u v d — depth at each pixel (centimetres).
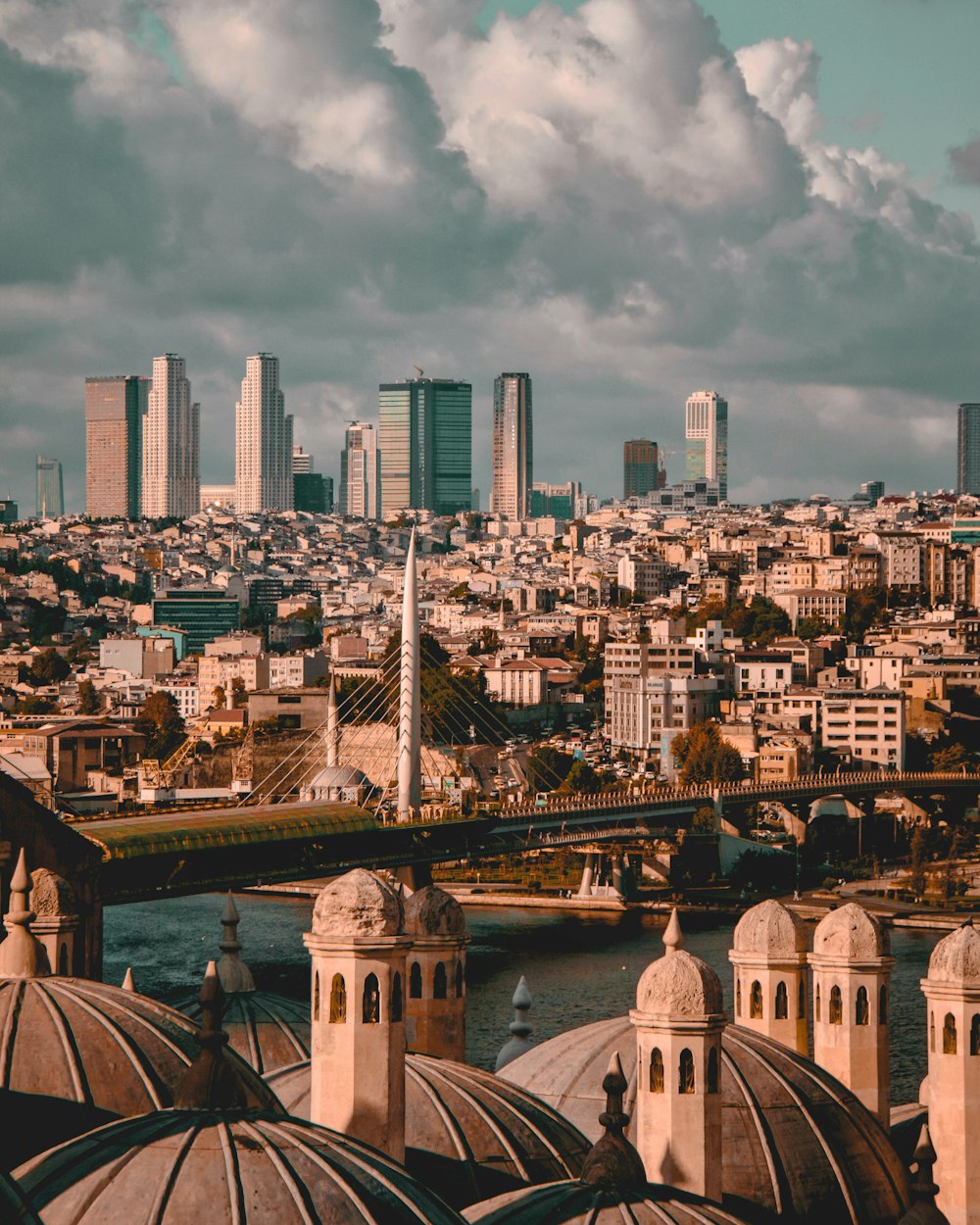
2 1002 7419
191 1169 5544
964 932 8412
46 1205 5475
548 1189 6362
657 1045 7131
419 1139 7275
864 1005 8469
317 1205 5519
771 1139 7494
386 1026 6794
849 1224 7450
